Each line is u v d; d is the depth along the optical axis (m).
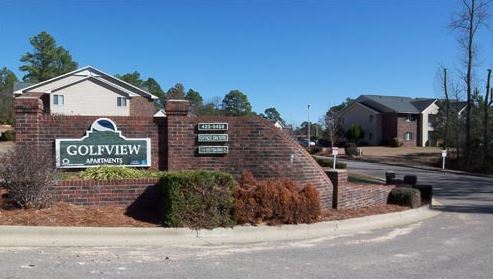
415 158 56.78
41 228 9.12
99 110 50.38
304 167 13.41
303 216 11.42
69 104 49.75
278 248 9.37
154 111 63.25
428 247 10.03
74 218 10.05
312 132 109.50
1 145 49.19
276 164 13.26
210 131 13.10
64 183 10.82
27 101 12.12
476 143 51.75
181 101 12.98
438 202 20.78
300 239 10.41
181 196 10.12
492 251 9.73
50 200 10.48
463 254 9.34
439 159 53.66
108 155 12.65
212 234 10.11
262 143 13.25
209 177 10.39
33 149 10.68
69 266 7.34
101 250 8.50
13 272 6.87
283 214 11.12
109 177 11.56
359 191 14.98
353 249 9.55
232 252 8.82
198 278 6.95
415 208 16.14
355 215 13.48
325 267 7.91
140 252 8.48
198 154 13.05
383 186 16.33
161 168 13.03
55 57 101.56
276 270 7.59
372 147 71.19
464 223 14.12
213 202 10.30
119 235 9.49
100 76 52.31
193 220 10.16
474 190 28.20
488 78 51.31
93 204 10.99
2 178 10.15
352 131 76.75
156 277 6.91
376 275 7.48
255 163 13.23
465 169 49.59
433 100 76.50
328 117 83.19
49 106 49.31
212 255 8.51
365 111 77.88
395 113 74.50
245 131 13.25
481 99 57.81
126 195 11.18
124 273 7.05
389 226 12.89
